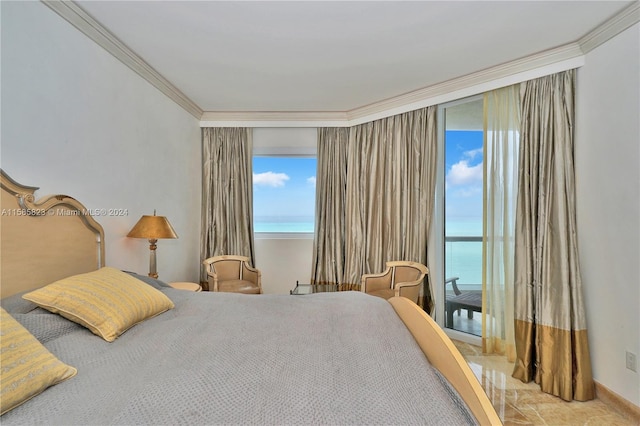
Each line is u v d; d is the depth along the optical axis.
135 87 2.51
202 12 1.90
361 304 1.73
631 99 1.87
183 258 3.40
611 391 1.98
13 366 0.88
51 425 0.76
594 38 2.07
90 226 1.98
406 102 3.23
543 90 2.36
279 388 0.90
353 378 0.96
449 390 0.93
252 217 3.90
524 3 1.81
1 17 1.48
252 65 2.60
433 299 3.14
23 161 1.58
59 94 1.79
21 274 1.53
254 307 1.73
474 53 2.38
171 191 3.13
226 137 3.87
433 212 3.12
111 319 1.31
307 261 4.14
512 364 2.55
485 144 2.72
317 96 3.27
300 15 1.93
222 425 0.74
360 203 3.68
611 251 1.99
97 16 1.93
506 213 2.61
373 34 2.13
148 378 0.97
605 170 2.03
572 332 2.11
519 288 2.39
